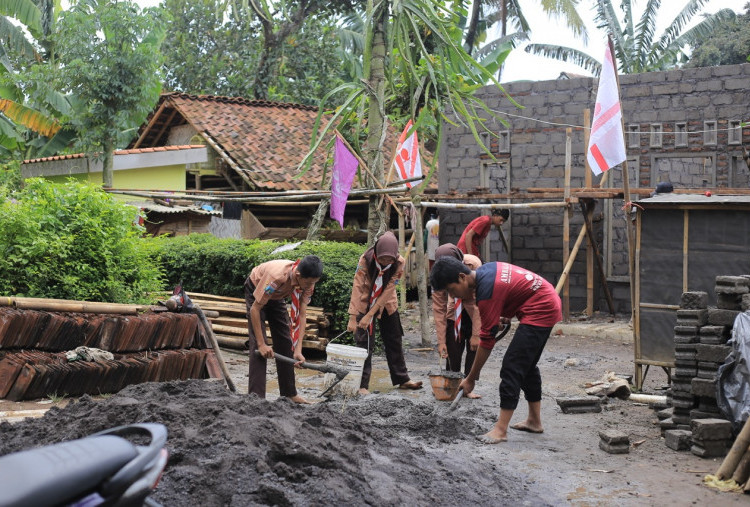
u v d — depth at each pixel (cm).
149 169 1958
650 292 806
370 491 407
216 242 1268
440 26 1170
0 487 188
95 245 841
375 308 784
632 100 1471
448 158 1644
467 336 825
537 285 599
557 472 528
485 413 696
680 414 622
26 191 844
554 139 1536
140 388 522
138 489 215
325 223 1839
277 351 709
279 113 2206
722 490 491
